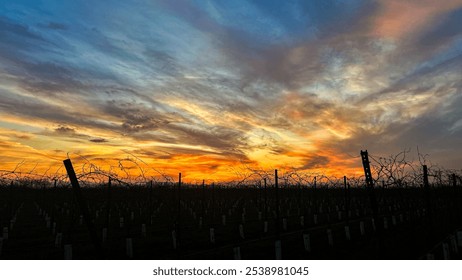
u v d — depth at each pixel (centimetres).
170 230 2117
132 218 2622
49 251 1411
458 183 2062
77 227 2244
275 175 1627
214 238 1717
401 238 1614
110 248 1477
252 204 3809
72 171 1091
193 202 3531
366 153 1174
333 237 1798
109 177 1209
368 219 2786
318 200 3769
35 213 3238
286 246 1520
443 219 2025
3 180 1797
